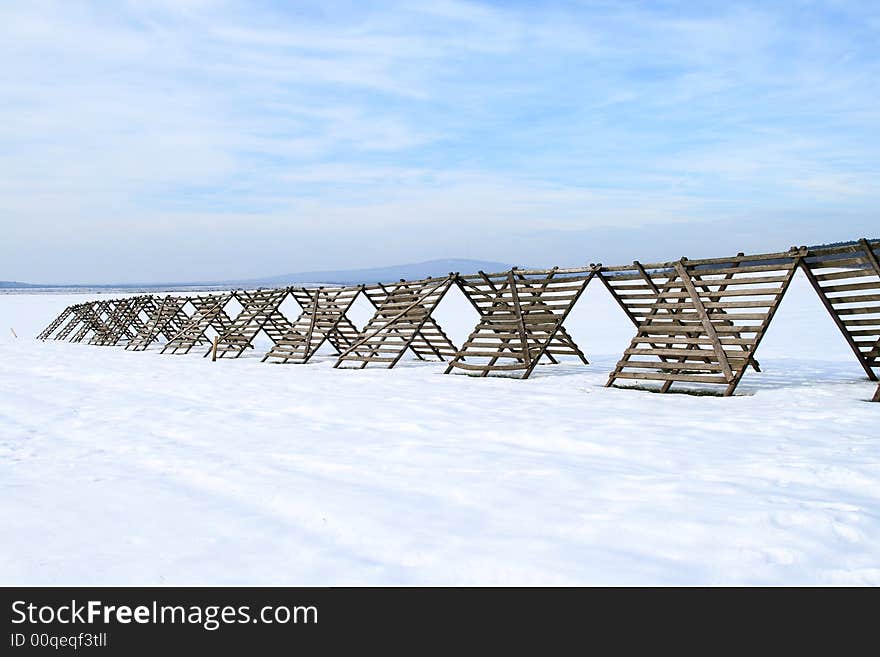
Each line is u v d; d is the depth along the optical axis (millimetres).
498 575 3453
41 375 13961
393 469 5555
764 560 3535
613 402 9055
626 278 11680
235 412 8805
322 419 8141
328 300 17438
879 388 8609
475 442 6602
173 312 23016
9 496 5004
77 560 3746
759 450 5977
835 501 4430
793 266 9938
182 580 3479
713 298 10484
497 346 12969
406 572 3525
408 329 15102
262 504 4742
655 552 3666
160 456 6309
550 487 4938
